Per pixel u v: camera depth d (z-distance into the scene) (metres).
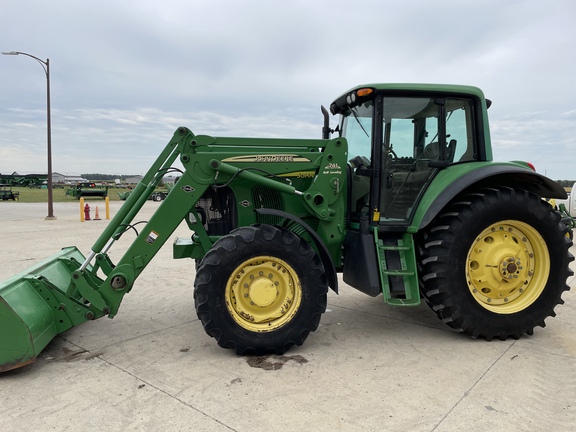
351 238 3.96
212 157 3.62
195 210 4.14
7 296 3.13
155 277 6.42
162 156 3.78
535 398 2.73
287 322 3.47
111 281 3.53
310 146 3.83
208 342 3.79
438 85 3.96
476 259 3.80
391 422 2.47
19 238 10.60
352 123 4.46
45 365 3.30
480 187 3.93
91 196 33.50
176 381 3.01
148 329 4.14
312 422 2.47
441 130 4.01
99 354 3.52
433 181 3.94
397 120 3.97
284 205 3.95
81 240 10.27
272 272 3.53
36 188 56.75
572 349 3.57
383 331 4.07
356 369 3.19
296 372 3.14
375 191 3.86
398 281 3.73
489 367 3.21
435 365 3.25
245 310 3.50
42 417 2.54
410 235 3.77
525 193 3.80
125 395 2.81
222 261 3.37
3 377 3.09
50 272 4.08
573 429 2.40
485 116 4.11
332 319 4.45
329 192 3.79
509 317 3.73
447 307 3.67
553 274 3.84
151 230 3.58
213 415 2.55
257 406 2.65
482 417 2.52
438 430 2.39
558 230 3.85
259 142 3.75
